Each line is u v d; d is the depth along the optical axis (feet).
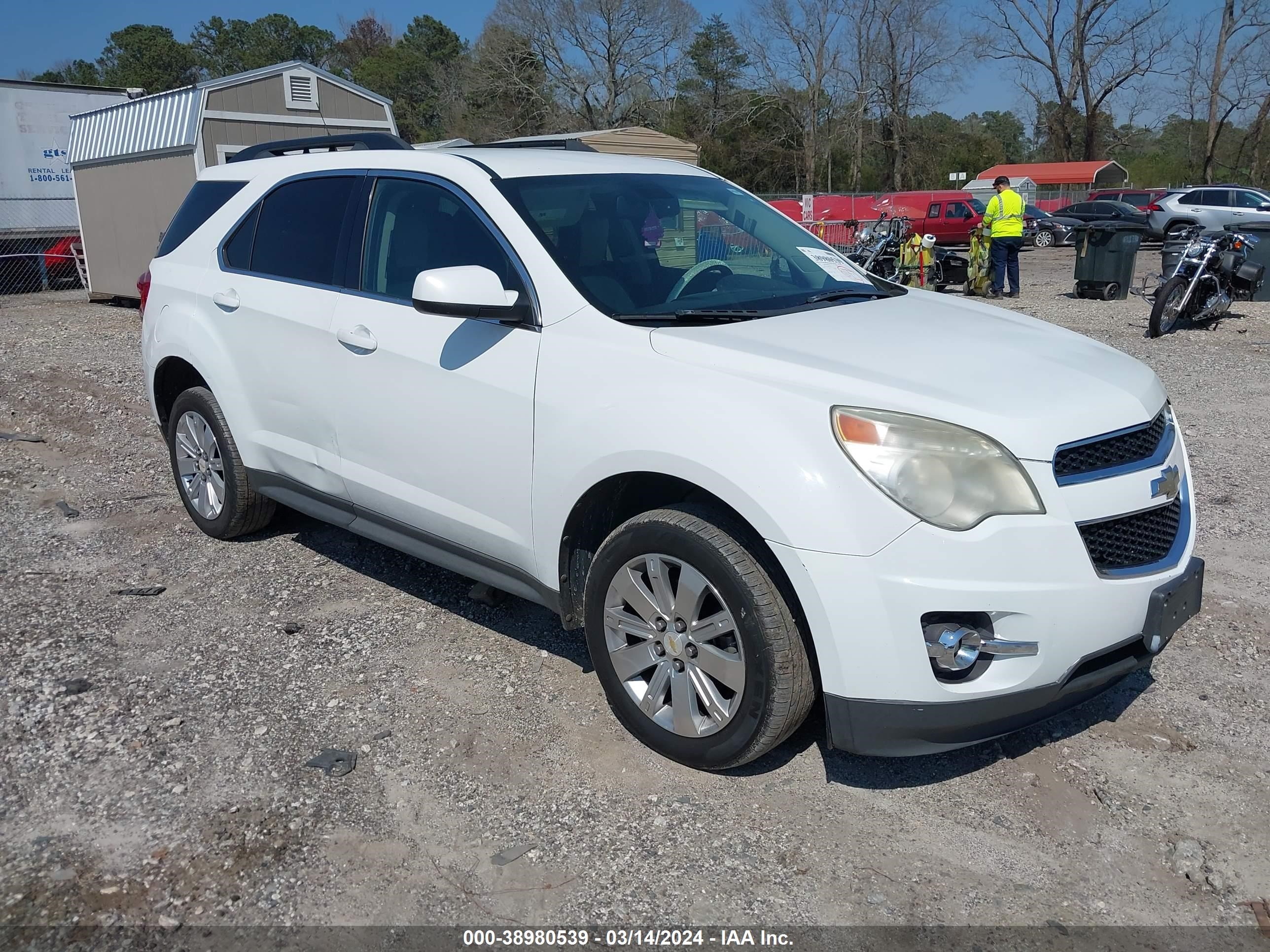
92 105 67.00
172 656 12.91
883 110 198.80
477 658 12.93
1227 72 173.37
